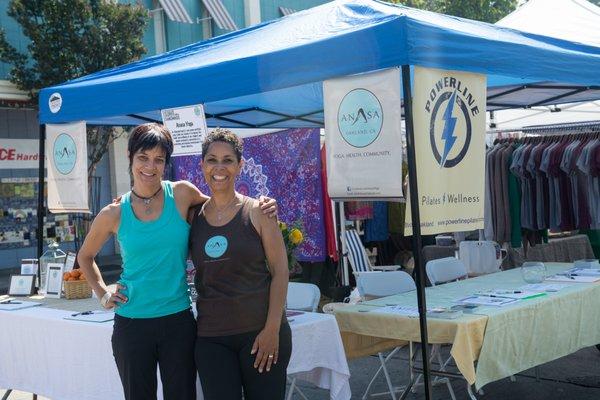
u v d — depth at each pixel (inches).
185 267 127.3
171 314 124.0
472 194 157.8
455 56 151.4
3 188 583.2
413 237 141.3
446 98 151.4
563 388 213.8
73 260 201.3
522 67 170.1
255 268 119.4
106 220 127.9
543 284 203.2
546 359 173.6
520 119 341.1
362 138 151.3
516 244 316.2
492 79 240.1
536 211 315.3
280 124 306.8
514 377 223.8
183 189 130.1
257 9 708.0
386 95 146.5
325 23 178.5
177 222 125.7
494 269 283.6
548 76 178.7
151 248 123.6
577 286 195.8
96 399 153.9
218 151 121.0
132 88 191.3
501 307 166.2
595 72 196.9
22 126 595.8
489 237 315.3
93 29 527.5
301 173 321.7
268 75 164.1
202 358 119.3
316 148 317.7
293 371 146.9
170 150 131.0
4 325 177.0
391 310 170.1
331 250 317.1
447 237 346.9
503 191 312.2
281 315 119.9
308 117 296.7
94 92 202.2
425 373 143.4
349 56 149.6
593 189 306.2
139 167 126.7
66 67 516.7
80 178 215.2
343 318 173.2
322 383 157.9
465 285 209.9
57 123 221.3
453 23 183.8
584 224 308.0
